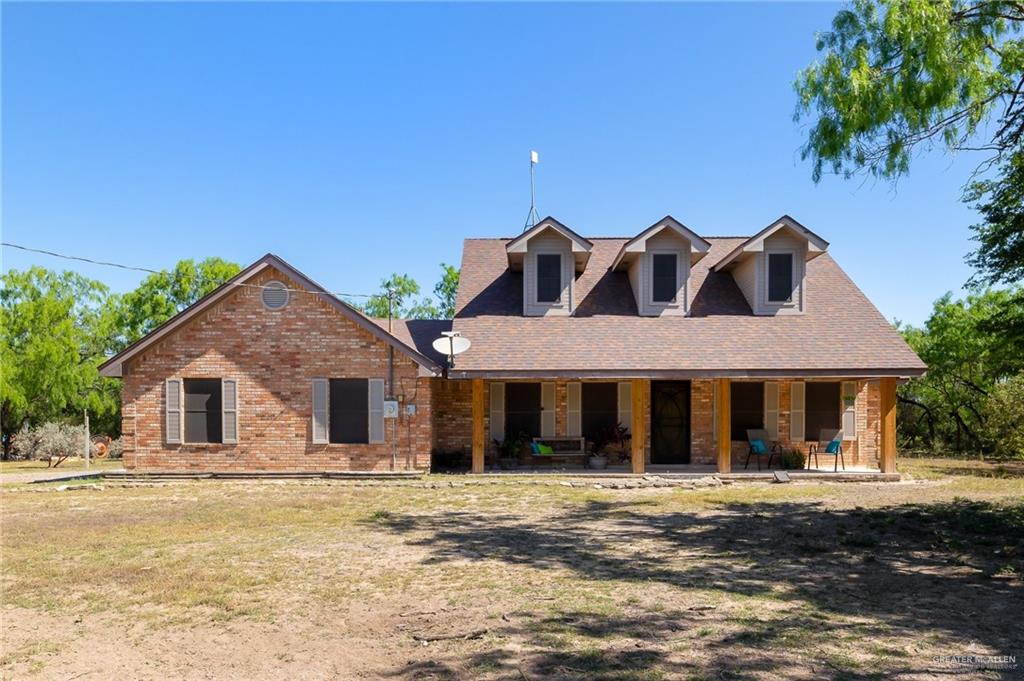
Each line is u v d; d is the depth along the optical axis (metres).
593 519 12.16
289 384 17.48
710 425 19.17
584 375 17.02
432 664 5.57
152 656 5.87
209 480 16.98
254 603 7.23
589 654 5.70
